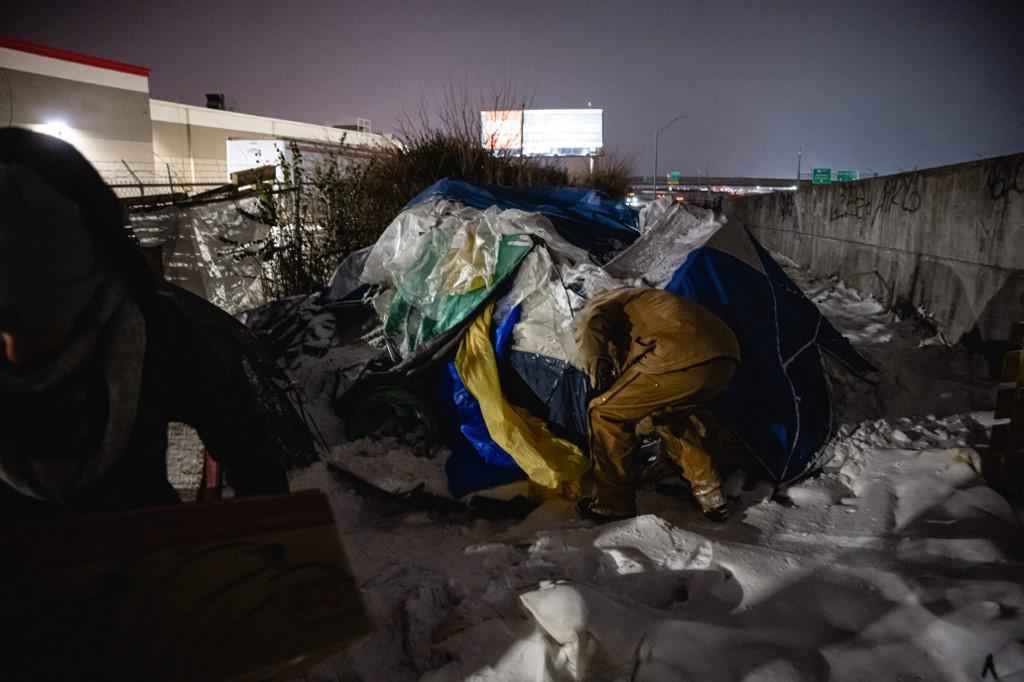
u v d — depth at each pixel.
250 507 1.11
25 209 1.10
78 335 1.18
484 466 4.14
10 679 0.83
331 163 8.04
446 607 2.46
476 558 2.91
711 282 4.35
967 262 5.80
